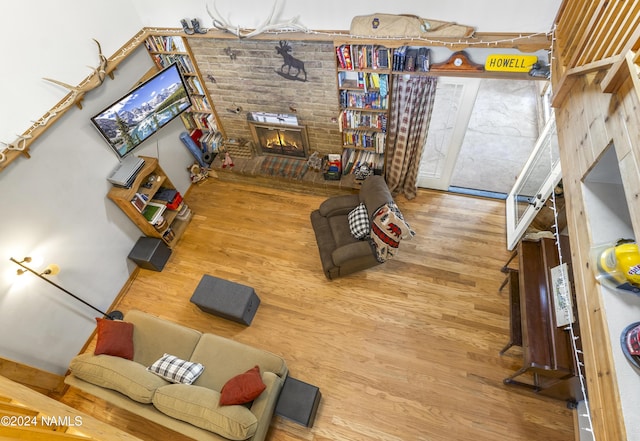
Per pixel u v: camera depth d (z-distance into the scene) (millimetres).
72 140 3652
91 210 3967
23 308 3396
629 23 1669
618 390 1408
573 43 2346
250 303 3895
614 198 1912
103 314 4141
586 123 2021
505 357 3500
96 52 3814
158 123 4492
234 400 2717
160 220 4594
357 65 3812
